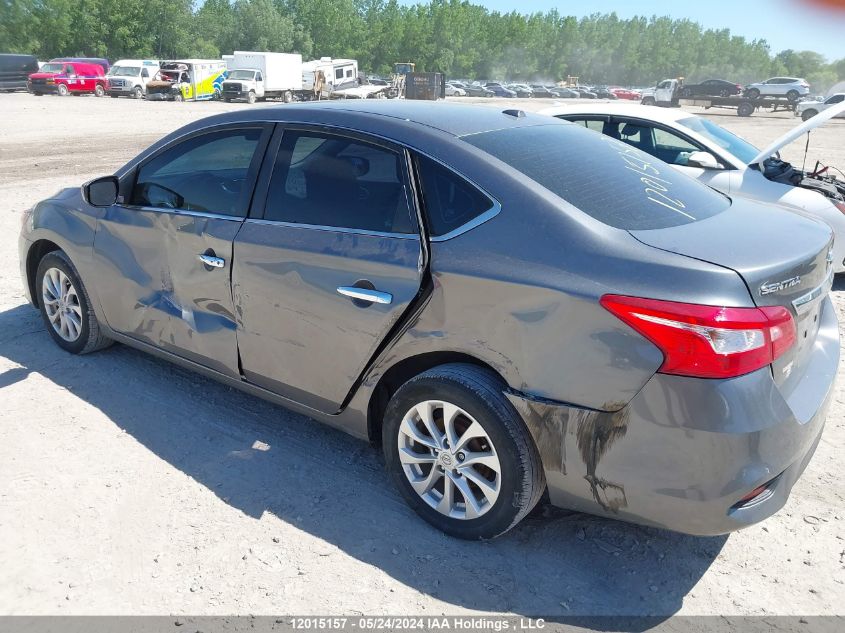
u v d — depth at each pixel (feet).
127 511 9.82
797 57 584.81
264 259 10.52
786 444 7.91
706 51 570.46
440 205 9.21
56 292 14.53
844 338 16.88
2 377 13.61
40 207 14.55
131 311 12.91
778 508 8.20
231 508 10.01
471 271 8.64
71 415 12.30
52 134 60.34
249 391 11.68
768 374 7.75
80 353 14.53
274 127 11.09
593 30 513.86
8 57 125.39
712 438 7.49
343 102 11.49
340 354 9.96
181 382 13.65
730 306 7.45
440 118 10.39
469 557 9.18
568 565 9.10
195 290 11.68
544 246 8.37
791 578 8.97
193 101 131.75
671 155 23.35
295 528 9.64
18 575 8.55
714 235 8.62
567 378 8.10
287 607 8.25
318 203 10.27
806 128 21.21
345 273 9.68
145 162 12.65
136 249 12.56
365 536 9.53
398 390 9.48
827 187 21.95
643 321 7.59
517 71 473.67
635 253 8.02
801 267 8.18
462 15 424.05
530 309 8.24
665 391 7.58
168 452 11.33
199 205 11.65
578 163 9.95
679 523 7.97
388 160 9.80
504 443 8.58
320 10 400.26
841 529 9.95
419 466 9.73
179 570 8.77
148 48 296.10
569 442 8.21
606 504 8.32
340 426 10.63
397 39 411.13
